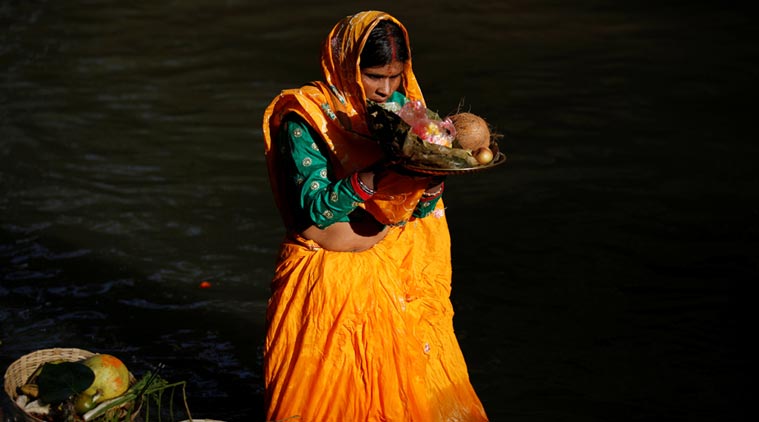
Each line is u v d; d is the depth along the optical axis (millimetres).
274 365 4922
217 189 10133
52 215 9305
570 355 6984
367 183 4445
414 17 16969
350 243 4840
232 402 6387
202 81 13625
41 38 15109
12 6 16625
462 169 4316
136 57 14516
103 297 7777
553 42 15570
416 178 4496
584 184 10219
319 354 4820
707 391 6520
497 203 9789
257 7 17297
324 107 4707
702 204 9711
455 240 8969
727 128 11844
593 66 14352
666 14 17031
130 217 9359
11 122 11695
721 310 7637
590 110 12531
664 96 13031
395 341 4906
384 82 4738
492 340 7195
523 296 7906
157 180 10281
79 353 5336
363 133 4770
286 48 15180
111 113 12234
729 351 7039
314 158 4699
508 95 13164
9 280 7961
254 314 7637
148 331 7285
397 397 4934
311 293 4801
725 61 14445
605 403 6367
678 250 8719
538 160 10906
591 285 8094
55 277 8070
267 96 13102
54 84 13188
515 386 6566
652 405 6348
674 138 11539
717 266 8406
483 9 17469
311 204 4605
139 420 5797
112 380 4949
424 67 14367
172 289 7977
